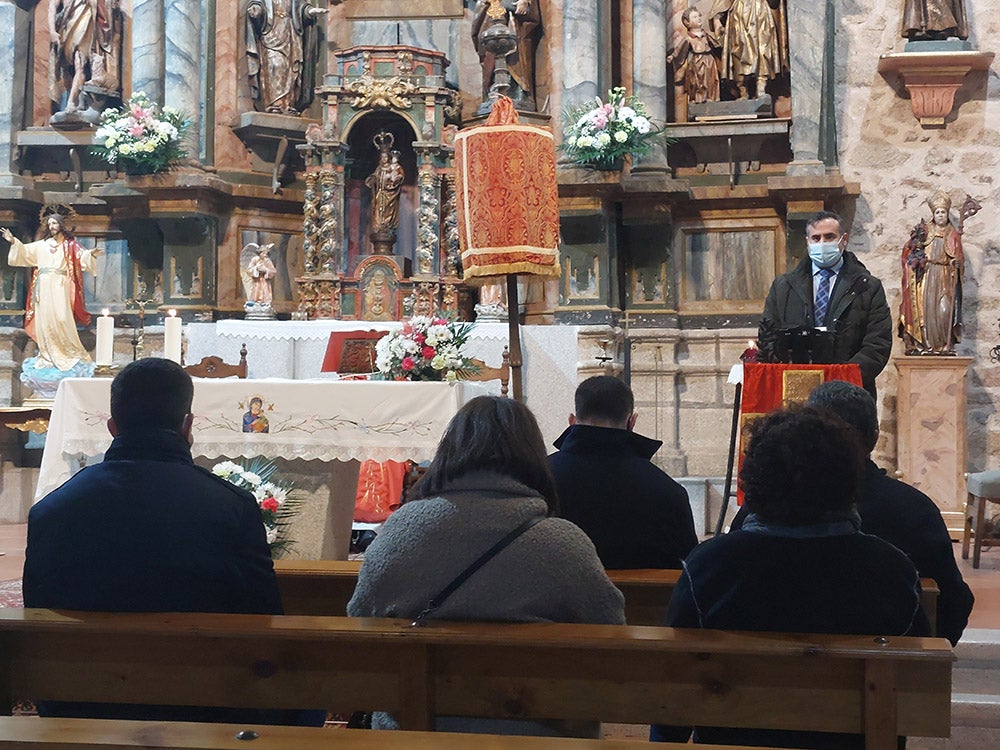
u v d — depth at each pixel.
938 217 9.01
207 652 2.49
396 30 10.73
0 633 2.54
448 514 2.58
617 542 3.43
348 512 6.33
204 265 10.16
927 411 8.88
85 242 10.66
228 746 1.89
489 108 10.08
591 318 9.68
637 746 1.90
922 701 2.21
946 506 8.83
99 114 10.48
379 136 10.21
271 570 2.87
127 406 2.93
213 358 8.26
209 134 10.41
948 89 9.53
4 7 10.44
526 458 2.67
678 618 2.49
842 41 9.84
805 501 2.41
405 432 5.81
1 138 10.45
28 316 10.12
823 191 9.46
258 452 5.87
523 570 2.52
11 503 9.77
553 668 2.38
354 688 2.44
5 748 1.93
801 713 2.28
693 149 10.12
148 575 2.73
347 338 7.47
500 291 9.87
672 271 9.99
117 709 2.73
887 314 5.56
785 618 2.40
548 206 6.01
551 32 10.30
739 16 9.90
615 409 3.58
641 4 9.91
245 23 10.53
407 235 10.36
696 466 9.82
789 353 5.40
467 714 2.42
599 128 9.27
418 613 2.54
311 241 10.11
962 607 3.15
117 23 10.66
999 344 9.55
